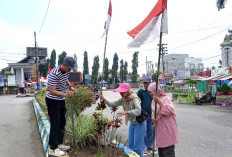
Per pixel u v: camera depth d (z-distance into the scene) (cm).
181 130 764
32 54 3497
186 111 1338
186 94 2130
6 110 1367
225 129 779
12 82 4288
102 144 418
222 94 1825
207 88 2331
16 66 4656
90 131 446
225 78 1580
